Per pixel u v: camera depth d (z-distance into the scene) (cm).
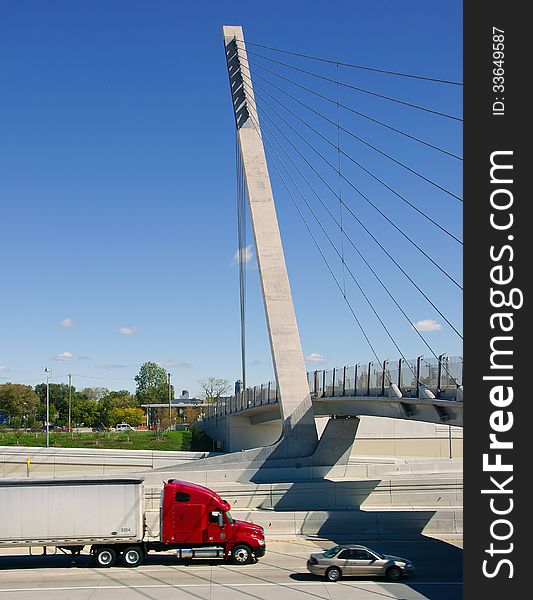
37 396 15475
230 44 6856
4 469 7412
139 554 3012
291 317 5797
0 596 2491
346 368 5225
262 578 2777
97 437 11356
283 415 5622
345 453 5572
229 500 4781
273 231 6019
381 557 2761
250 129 6381
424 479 4812
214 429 10744
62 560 3175
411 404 4159
